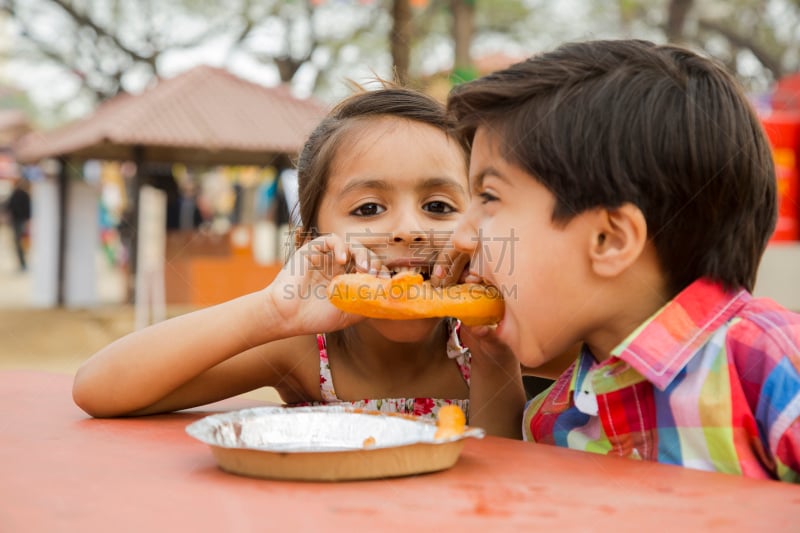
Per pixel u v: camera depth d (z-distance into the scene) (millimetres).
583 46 1495
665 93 1379
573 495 996
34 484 1031
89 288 13031
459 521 882
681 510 936
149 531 843
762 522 893
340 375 2045
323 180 1979
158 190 13633
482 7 17141
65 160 12102
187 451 1238
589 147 1363
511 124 1439
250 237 12023
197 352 1636
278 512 910
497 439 1371
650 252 1405
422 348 2062
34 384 1952
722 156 1374
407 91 2082
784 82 8977
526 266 1431
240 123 10484
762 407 1303
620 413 1427
